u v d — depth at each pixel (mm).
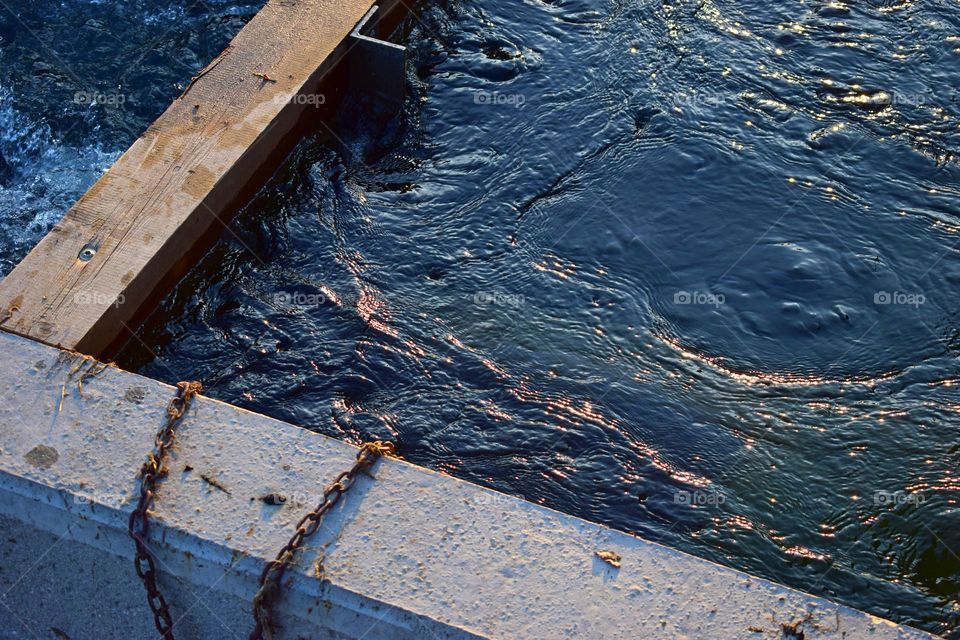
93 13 7691
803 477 4582
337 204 5836
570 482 4551
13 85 7105
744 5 7277
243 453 3828
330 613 3488
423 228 5723
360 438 4688
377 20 6555
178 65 7305
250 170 5559
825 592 4152
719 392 4941
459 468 4598
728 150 6191
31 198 6512
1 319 4445
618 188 5973
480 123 6406
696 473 4590
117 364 4809
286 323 5180
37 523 3785
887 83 6672
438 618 3367
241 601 3637
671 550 3584
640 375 5004
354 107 6512
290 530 3590
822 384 4992
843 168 6109
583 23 7160
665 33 7039
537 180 6027
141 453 3822
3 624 4270
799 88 6633
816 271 5516
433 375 4969
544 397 4883
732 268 5527
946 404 4902
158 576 3717
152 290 4938
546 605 3416
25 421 3924
